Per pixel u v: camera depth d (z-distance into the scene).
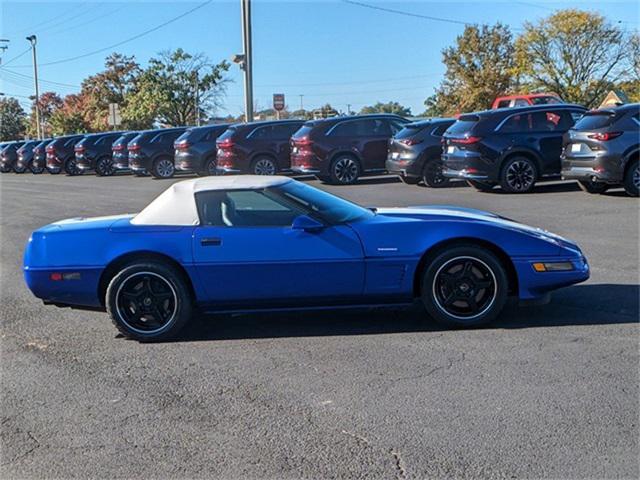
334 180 16.39
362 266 5.02
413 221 5.14
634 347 4.59
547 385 3.99
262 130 18.42
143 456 3.34
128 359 4.81
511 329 5.07
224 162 18.34
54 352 5.02
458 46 51.84
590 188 12.45
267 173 18.44
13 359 4.88
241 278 5.04
